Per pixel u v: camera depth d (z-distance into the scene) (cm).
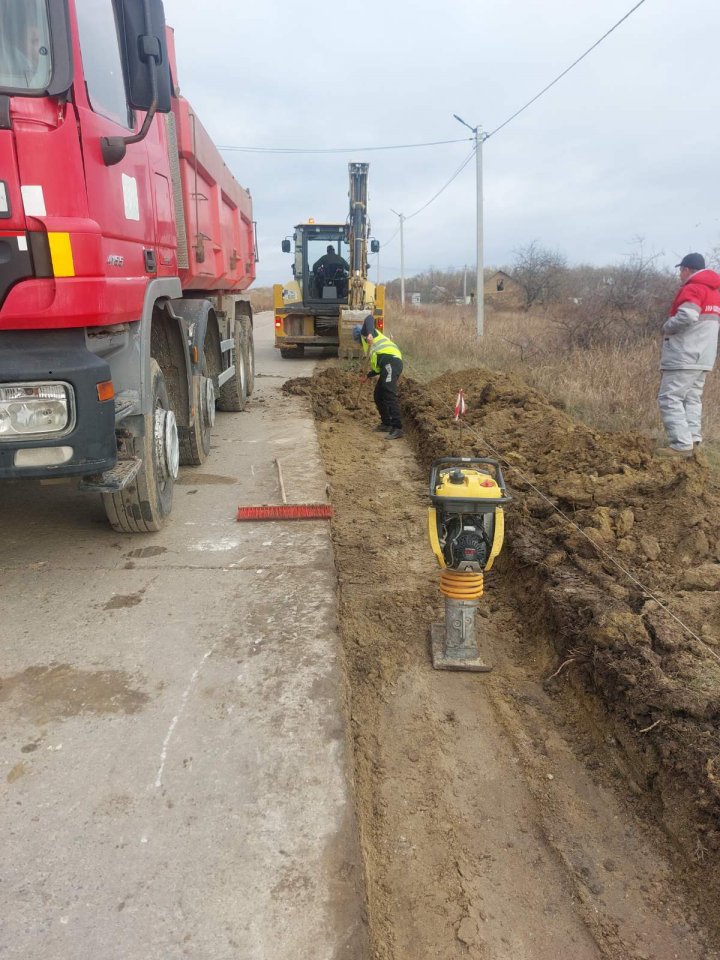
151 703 288
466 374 1052
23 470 322
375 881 237
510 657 373
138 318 409
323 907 198
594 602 358
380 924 221
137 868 209
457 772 290
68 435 321
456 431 742
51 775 246
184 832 222
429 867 245
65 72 299
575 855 251
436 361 1420
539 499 506
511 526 478
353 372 1269
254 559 434
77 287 311
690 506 449
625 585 384
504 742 307
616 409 812
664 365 621
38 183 299
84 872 207
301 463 666
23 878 204
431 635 380
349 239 1412
